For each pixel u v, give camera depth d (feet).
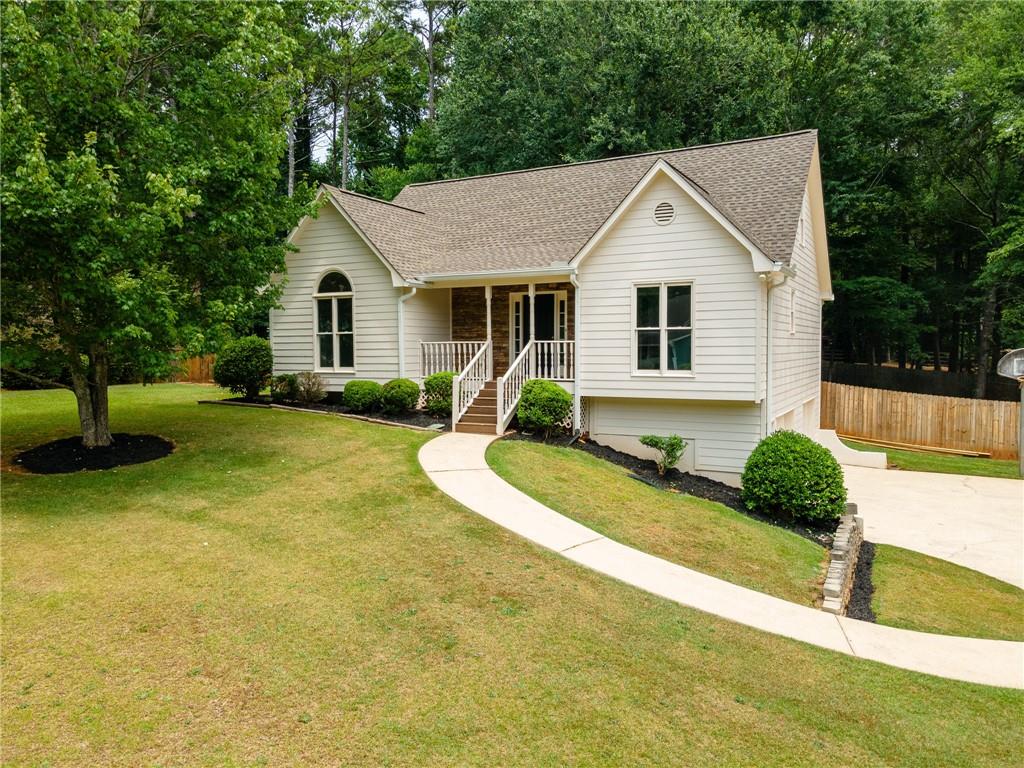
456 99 102.58
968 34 93.61
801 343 55.57
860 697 17.69
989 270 81.00
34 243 29.25
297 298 56.75
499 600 21.09
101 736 13.99
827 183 91.40
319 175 137.59
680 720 15.71
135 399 61.82
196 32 37.52
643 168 58.23
